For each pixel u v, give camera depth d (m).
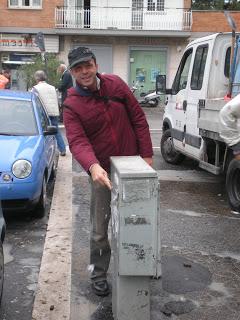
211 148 5.46
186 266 3.44
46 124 5.52
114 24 19.22
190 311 2.82
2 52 19.05
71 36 19.12
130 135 2.77
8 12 18.77
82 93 2.65
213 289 3.10
